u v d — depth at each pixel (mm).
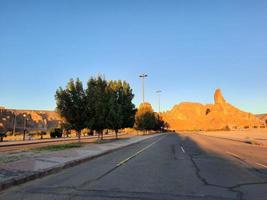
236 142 43469
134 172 14000
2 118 131375
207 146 34156
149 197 9031
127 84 55062
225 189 10273
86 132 91188
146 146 34562
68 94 34438
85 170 14719
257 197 9180
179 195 9336
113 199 8758
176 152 25797
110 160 19453
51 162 16250
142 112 90750
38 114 173875
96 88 38531
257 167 15922
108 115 40438
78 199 8734
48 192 9641
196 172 14039
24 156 19438
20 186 10633
